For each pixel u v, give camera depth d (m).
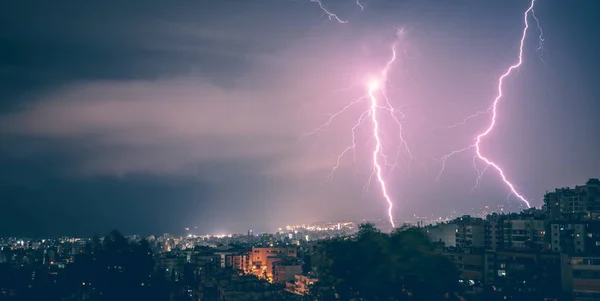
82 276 182.50
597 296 133.00
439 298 104.62
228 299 194.50
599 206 193.62
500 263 149.00
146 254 192.75
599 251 152.88
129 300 178.25
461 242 199.00
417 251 102.50
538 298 135.88
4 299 171.75
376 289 100.88
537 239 174.88
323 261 111.06
